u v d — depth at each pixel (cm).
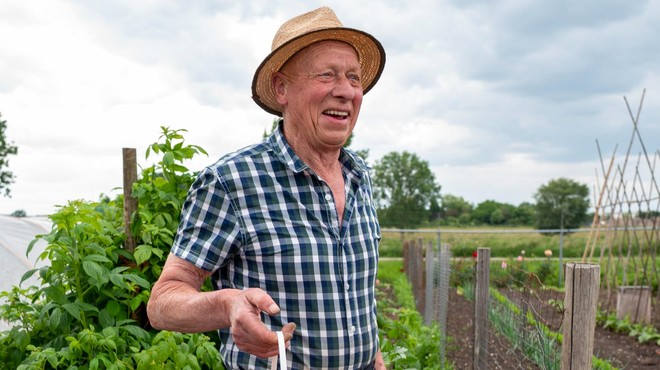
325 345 204
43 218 729
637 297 1018
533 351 439
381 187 5684
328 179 218
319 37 210
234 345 209
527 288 409
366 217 229
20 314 391
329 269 206
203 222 201
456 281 1538
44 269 377
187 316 186
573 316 290
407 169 5681
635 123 1093
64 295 367
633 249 1454
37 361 340
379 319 477
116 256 392
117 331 353
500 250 2856
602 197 1178
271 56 210
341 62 211
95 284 358
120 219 424
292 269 201
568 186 4897
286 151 209
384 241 3256
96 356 337
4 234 654
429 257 956
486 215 5900
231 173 202
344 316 208
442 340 714
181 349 343
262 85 231
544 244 2845
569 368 291
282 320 202
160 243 399
